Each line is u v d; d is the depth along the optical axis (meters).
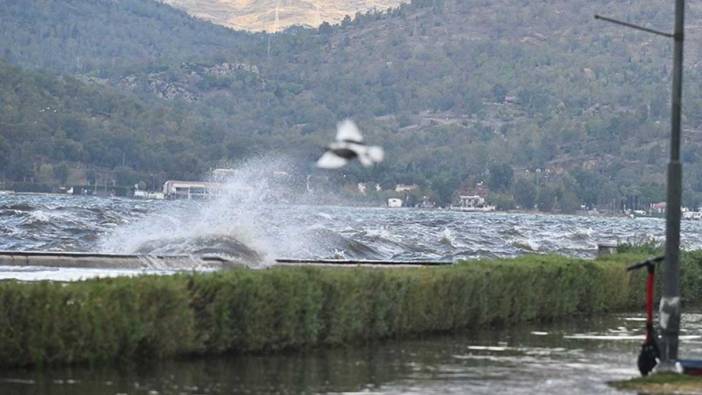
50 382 46.69
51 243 135.62
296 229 140.25
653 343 53.38
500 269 72.31
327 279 59.38
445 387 49.12
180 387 47.03
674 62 52.97
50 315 49.50
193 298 53.84
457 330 68.56
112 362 51.34
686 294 94.25
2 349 48.66
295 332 57.88
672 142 52.91
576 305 79.62
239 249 102.75
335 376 51.06
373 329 62.50
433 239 180.50
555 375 52.81
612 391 48.94
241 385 48.12
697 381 51.00
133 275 55.41
